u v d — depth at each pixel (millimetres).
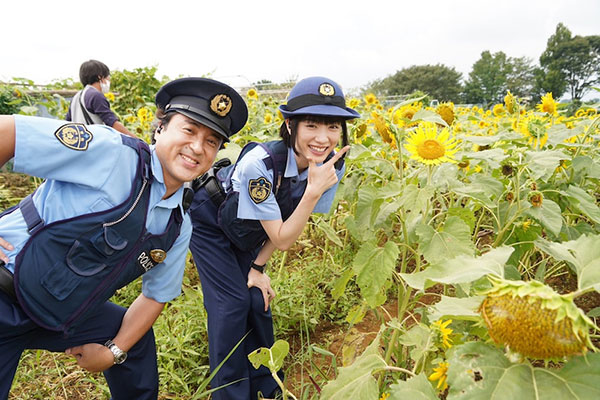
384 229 2219
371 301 1894
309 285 3148
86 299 1412
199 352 2510
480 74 76562
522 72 75000
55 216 1339
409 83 65938
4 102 7531
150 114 5668
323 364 2480
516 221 2184
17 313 1374
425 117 2021
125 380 1933
